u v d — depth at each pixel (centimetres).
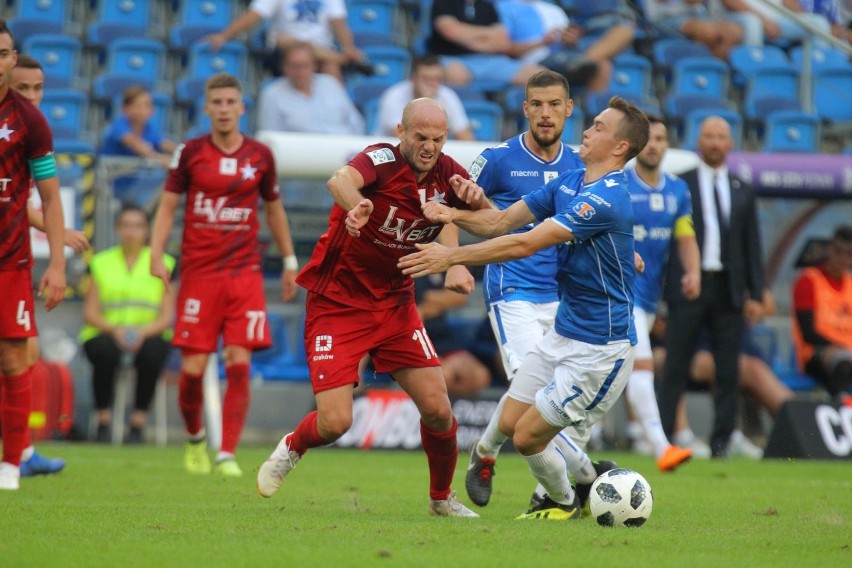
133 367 4469
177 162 3259
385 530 1970
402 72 6038
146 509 2269
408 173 2047
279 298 4847
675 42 6406
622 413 4819
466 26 6041
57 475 3041
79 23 6319
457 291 2131
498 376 4738
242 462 3653
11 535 1841
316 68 5706
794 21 6256
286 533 1917
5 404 2578
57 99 5669
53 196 2552
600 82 5988
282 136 4559
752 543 1900
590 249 2061
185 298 3275
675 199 3606
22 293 2534
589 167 2130
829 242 5047
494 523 2117
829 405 4316
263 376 4731
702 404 4869
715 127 4084
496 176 2559
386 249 2097
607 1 6250
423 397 2134
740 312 4144
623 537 1938
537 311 2530
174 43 6225
